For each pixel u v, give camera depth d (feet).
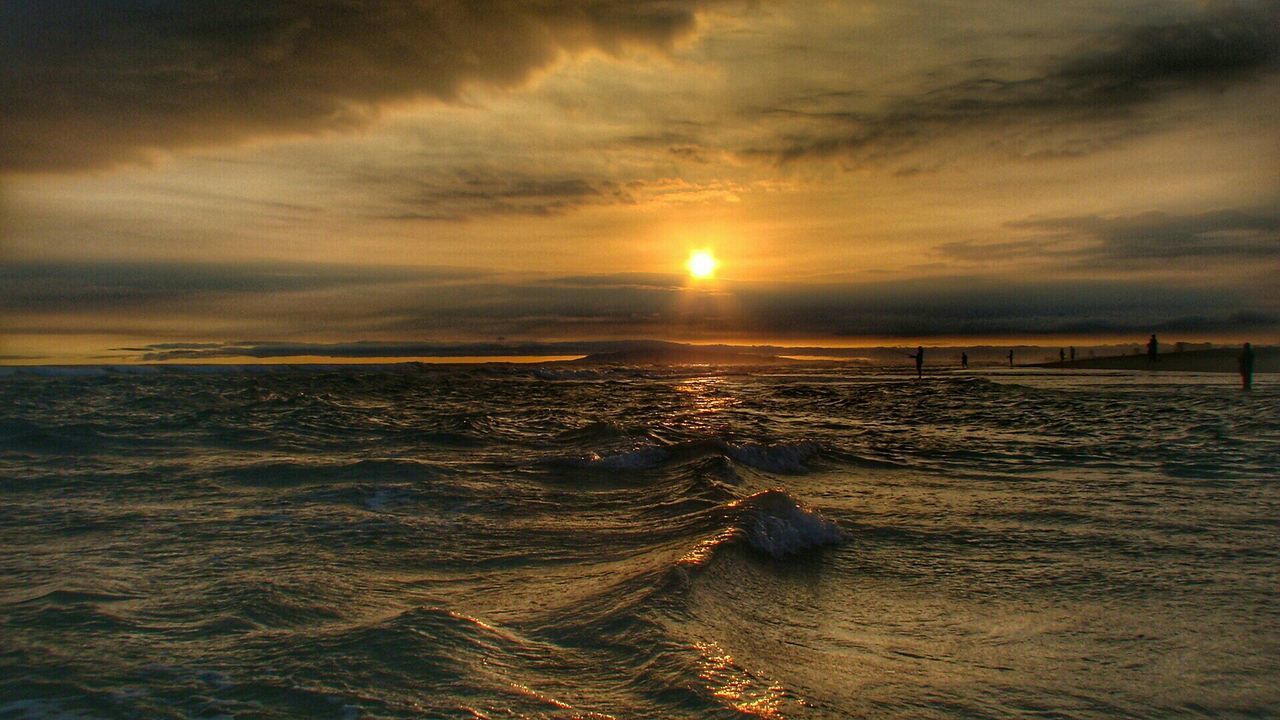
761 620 15.28
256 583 16.63
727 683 11.52
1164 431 46.78
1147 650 13.99
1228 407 59.98
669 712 10.57
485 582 17.67
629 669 12.05
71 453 35.83
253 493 27.20
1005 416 57.77
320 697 10.87
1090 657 13.64
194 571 17.65
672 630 13.61
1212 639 14.55
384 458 34.94
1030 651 13.93
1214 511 25.59
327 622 14.32
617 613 14.53
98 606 14.89
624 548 20.75
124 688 11.10
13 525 22.20
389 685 11.30
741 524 20.90
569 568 18.93
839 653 13.65
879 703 11.48
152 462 33.53
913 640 14.47
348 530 22.11
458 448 39.24
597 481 30.76
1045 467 34.91
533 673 11.96
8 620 13.99
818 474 33.37
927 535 22.67
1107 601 16.83
